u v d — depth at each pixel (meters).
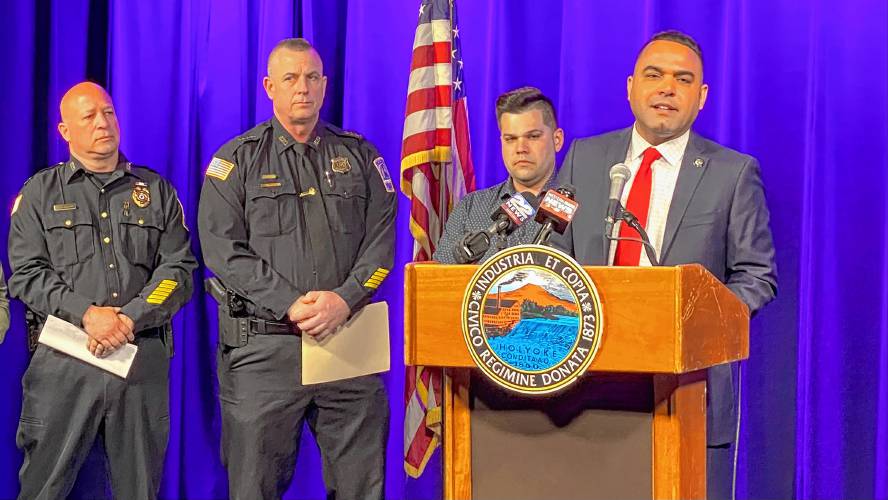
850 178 3.37
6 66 3.73
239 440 3.05
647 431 1.91
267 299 2.98
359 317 3.12
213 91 3.82
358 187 3.17
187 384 3.81
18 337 3.75
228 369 3.10
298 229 3.08
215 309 3.82
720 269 2.36
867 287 3.37
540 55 3.65
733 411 2.36
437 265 1.93
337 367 3.07
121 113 3.80
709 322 1.89
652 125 2.45
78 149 3.27
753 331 3.49
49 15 3.82
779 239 3.45
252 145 3.12
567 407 1.97
